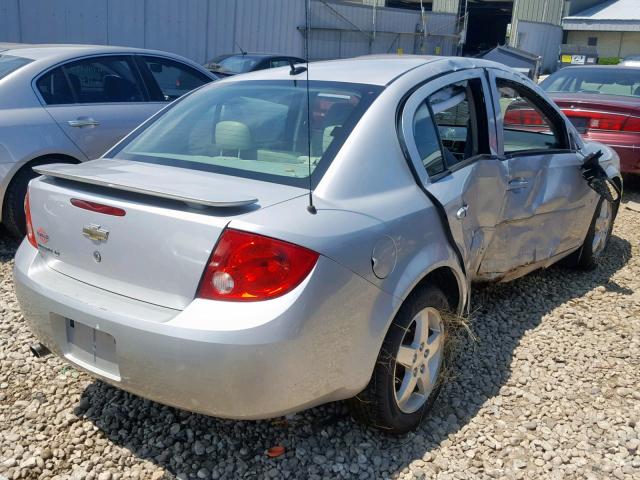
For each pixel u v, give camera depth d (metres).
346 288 2.45
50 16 11.90
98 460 2.74
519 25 33.97
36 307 2.71
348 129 2.88
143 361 2.36
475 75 3.68
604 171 4.51
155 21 13.62
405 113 3.06
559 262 5.20
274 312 2.27
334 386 2.53
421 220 2.88
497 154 3.65
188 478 2.66
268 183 2.70
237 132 3.12
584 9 39.28
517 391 3.36
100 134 5.57
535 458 2.85
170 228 2.39
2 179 5.01
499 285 4.77
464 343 3.82
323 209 2.53
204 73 6.84
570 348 3.86
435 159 3.20
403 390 2.91
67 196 2.69
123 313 2.41
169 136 3.28
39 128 5.19
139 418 3.03
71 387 3.26
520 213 3.85
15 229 5.21
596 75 8.51
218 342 2.24
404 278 2.72
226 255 2.30
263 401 2.32
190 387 2.31
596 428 3.08
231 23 15.41
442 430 3.03
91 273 2.62
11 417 3.01
